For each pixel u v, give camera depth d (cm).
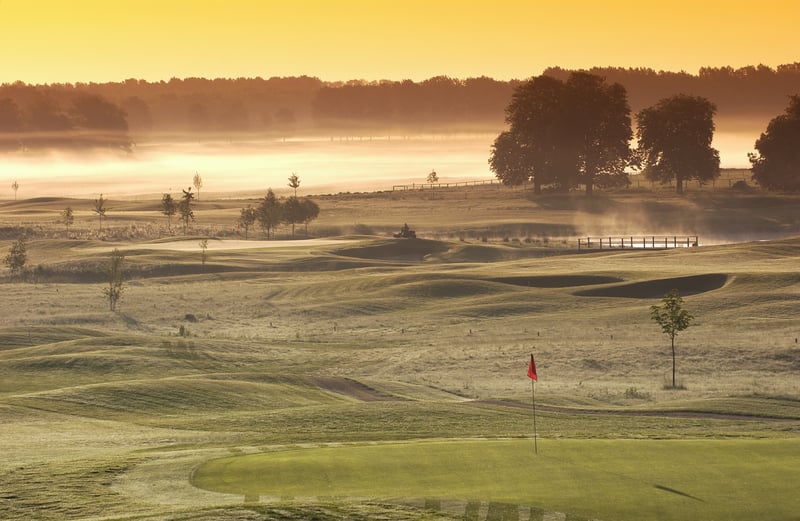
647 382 7369
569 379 7594
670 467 3344
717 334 9238
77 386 6981
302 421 5541
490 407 6122
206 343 9606
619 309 11138
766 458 3472
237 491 3203
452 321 11075
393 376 7912
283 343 9919
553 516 2812
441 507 2906
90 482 3462
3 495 3294
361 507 2908
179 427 5438
